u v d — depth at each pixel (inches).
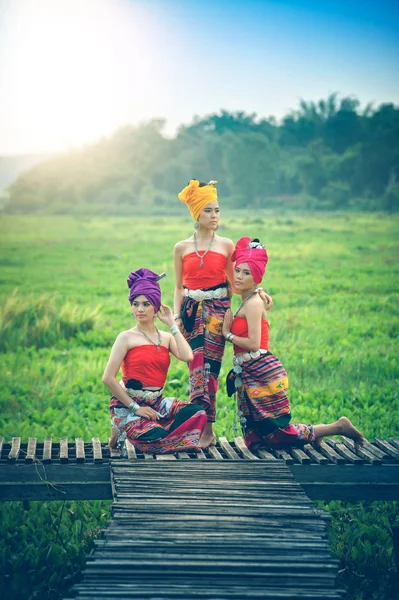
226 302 259.9
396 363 439.8
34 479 226.7
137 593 168.7
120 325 547.8
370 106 4333.2
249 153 3654.0
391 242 1306.6
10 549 229.0
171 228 1838.1
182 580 173.8
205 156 4106.8
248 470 219.6
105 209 3585.1
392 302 666.8
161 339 242.4
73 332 526.3
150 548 181.0
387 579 215.2
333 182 3474.4
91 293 729.6
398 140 3592.5
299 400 366.3
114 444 239.0
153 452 235.1
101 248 1249.4
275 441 241.1
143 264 986.1
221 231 1568.7
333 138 4239.7
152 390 239.8
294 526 192.2
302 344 484.4
